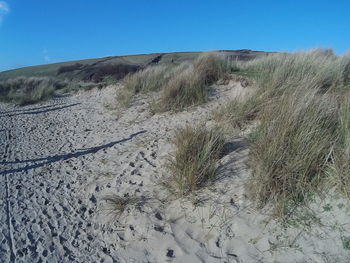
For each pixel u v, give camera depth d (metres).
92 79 19.81
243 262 2.63
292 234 2.73
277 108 4.03
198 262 2.74
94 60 45.03
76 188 4.51
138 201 3.74
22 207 4.09
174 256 2.87
